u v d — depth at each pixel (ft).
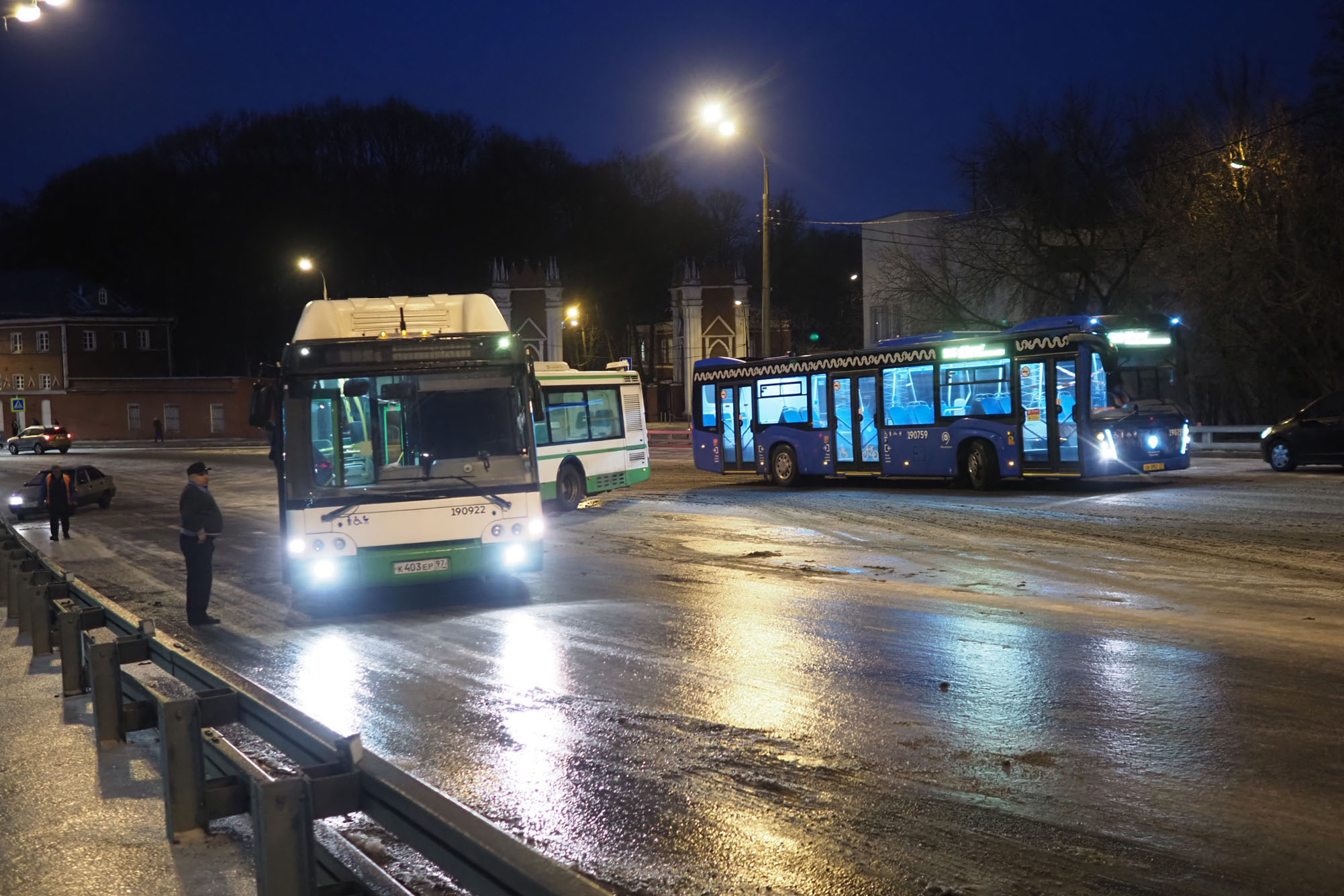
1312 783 19.08
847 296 310.45
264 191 298.35
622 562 51.78
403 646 35.01
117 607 30.40
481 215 298.15
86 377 280.72
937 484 81.76
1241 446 107.86
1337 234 104.63
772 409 88.43
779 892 15.85
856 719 24.26
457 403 40.57
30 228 319.06
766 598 40.65
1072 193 130.82
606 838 18.19
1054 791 19.27
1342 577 40.14
